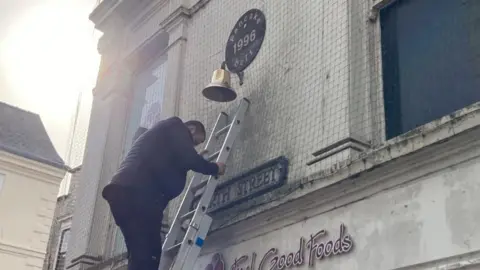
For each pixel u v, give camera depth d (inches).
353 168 210.8
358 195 212.8
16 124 1084.5
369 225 204.8
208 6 357.4
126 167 220.1
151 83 422.0
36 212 1016.2
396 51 238.7
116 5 450.3
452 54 215.3
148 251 217.0
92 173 422.3
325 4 265.7
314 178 226.8
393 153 197.3
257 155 275.1
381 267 195.5
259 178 265.1
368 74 241.9
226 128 287.0
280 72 281.7
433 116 215.0
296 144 255.4
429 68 222.4
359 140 227.8
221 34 335.0
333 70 248.5
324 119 244.5
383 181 204.2
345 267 208.1
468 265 170.2
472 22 211.6
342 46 247.9
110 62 458.3
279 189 252.5
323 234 221.5
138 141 229.0
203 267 277.4
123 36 454.3
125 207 215.5
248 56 307.0
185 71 356.5
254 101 290.2
